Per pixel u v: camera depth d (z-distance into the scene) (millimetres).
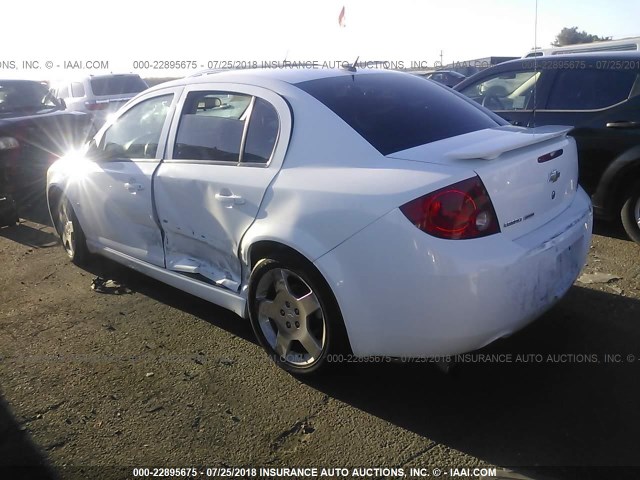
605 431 2555
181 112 3686
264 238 2926
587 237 3117
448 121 3188
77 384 3150
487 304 2469
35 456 2584
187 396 2992
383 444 2564
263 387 3047
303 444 2594
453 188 2469
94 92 11930
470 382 2980
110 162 4211
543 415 2689
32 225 6566
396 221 2492
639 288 3943
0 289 4598
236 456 2539
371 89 3326
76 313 4062
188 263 3664
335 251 2662
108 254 4488
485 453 2469
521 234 2682
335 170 2818
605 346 3229
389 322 2604
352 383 3029
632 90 4828
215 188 3266
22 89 8797
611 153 4855
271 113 3176
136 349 3510
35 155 7445
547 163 2854
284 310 3062
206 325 3785
